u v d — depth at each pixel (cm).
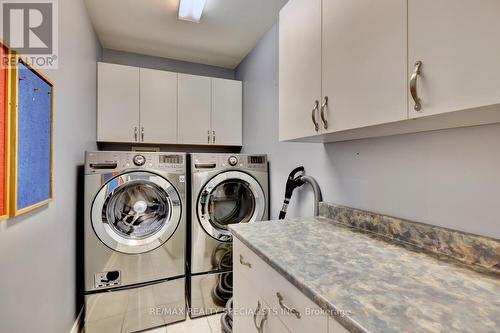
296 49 123
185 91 261
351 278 69
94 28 218
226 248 200
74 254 160
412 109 68
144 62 275
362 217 121
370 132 101
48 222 118
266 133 227
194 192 191
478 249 78
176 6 190
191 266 191
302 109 118
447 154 89
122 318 168
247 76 274
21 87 90
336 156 143
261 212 210
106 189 162
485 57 53
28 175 95
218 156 199
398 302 57
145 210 184
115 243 166
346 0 91
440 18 61
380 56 77
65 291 143
